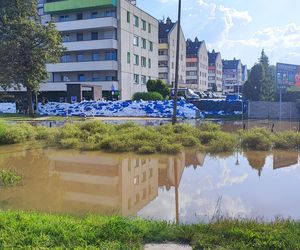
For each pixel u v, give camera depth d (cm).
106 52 5372
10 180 1015
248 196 857
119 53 5291
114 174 1115
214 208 768
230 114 3638
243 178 1041
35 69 3678
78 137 1752
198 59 10512
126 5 5453
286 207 772
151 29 6388
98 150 1546
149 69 6309
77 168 1202
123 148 1503
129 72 5550
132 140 1555
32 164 1274
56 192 916
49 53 3778
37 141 1869
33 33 3697
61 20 5659
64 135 1755
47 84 5406
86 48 5294
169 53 8069
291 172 1112
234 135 1691
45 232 534
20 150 1595
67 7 5441
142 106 3669
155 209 769
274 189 916
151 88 4694
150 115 3634
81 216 702
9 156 1444
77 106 3912
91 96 4341
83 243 498
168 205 797
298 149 1530
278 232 521
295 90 3778
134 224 558
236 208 768
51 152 1527
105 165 1244
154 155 1416
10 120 3048
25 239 509
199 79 10656
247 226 552
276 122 3023
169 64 8081
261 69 4250
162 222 594
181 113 3481
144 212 748
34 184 993
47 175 1099
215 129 1933
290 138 1586
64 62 5438
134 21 5734
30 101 3806
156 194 892
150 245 503
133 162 1292
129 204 812
